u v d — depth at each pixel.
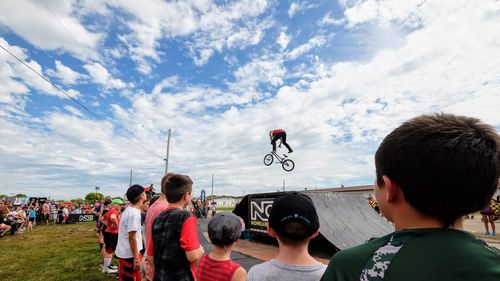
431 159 0.73
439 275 0.64
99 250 9.64
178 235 2.49
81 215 23.41
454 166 0.71
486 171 0.72
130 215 3.76
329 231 7.14
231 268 2.12
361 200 9.41
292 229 1.48
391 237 0.79
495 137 0.79
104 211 7.50
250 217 10.13
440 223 0.75
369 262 0.76
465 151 0.72
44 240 12.44
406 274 0.67
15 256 8.80
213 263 2.18
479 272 0.61
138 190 3.90
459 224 0.75
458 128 0.77
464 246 0.67
